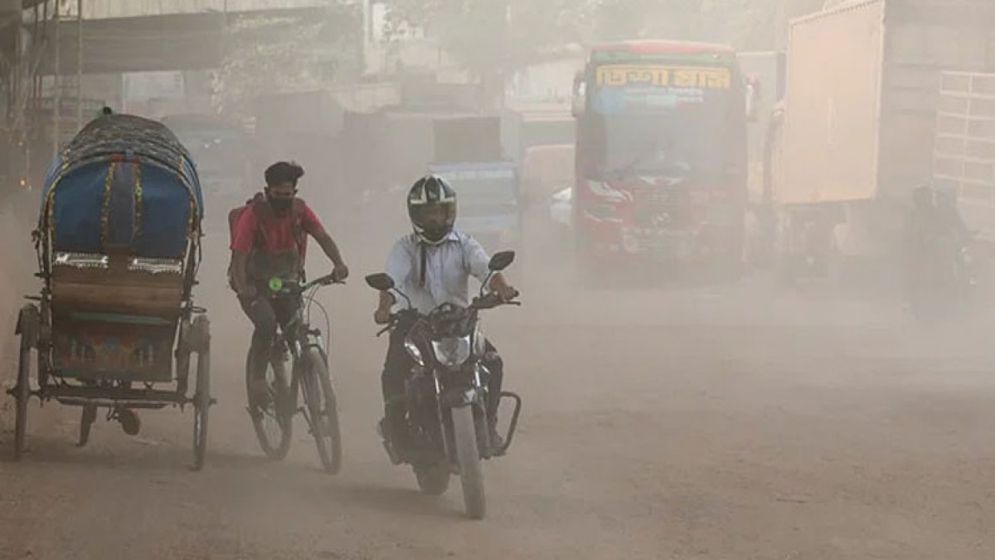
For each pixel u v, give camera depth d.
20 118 43.38
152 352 11.79
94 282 11.55
